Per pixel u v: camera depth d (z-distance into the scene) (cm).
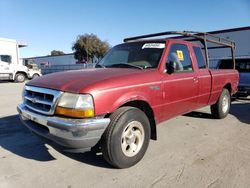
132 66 445
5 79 2273
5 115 718
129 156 369
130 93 366
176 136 523
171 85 445
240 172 362
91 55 5438
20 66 2327
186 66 505
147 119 391
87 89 325
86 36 5394
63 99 328
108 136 343
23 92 410
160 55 450
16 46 2302
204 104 581
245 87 1007
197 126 602
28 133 537
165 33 520
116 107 347
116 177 347
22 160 400
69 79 360
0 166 379
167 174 356
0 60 2209
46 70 5038
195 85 517
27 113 372
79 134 315
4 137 510
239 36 2684
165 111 444
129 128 365
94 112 326
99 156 414
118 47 526
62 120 321
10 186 324
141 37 558
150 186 325
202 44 590
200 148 455
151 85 402
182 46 505
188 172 362
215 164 388
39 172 361
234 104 955
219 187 322
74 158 406
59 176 349
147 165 383
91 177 347
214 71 604
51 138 334
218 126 604
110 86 344
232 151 441
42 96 358
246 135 534
